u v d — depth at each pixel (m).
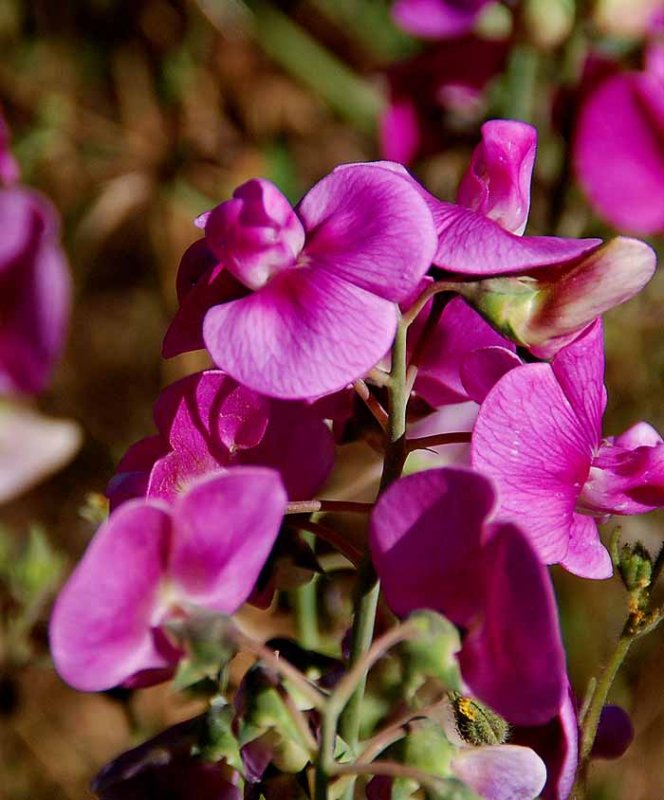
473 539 0.25
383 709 0.29
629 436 0.29
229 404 0.27
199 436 0.27
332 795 0.26
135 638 0.25
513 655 0.25
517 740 0.26
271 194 0.26
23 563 0.36
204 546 0.25
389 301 0.26
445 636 0.25
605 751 0.29
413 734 0.26
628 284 0.26
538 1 0.41
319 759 0.25
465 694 0.25
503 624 0.25
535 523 0.27
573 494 0.27
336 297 0.26
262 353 0.26
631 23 0.41
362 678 0.27
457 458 0.33
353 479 0.36
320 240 0.27
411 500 0.25
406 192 0.26
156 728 0.36
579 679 0.40
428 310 0.28
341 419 0.28
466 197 0.28
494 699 0.25
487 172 0.28
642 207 0.41
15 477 0.34
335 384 0.26
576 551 0.27
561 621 0.40
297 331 0.26
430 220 0.26
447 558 0.25
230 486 0.25
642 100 0.41
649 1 0.41
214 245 0.27
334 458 0.28
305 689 0.25
